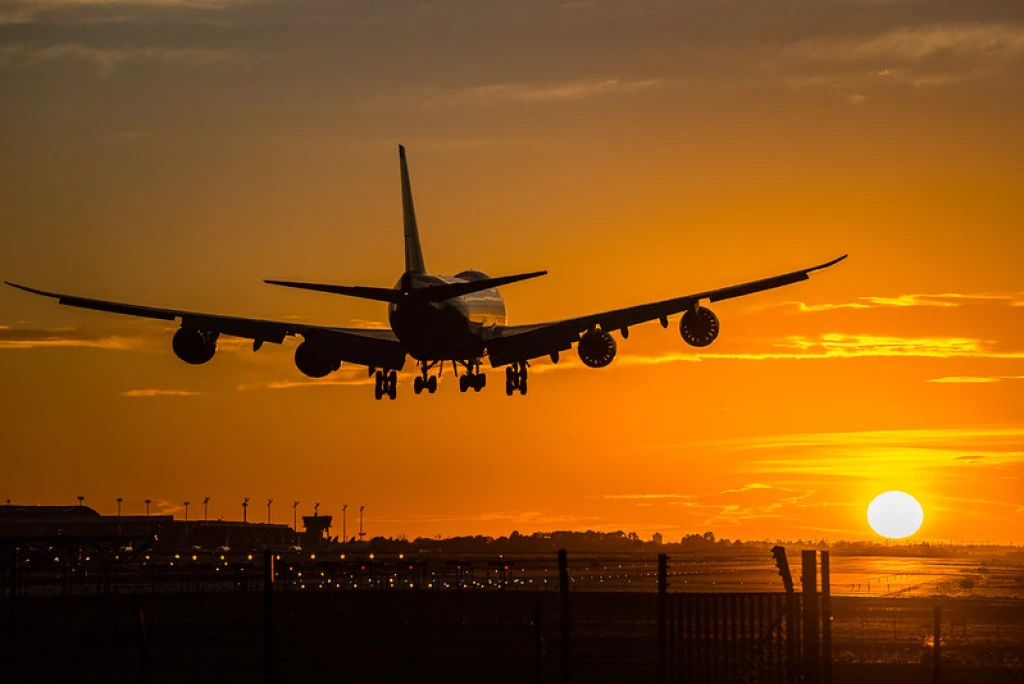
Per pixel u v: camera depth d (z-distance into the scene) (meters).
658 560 135.50
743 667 136.62
